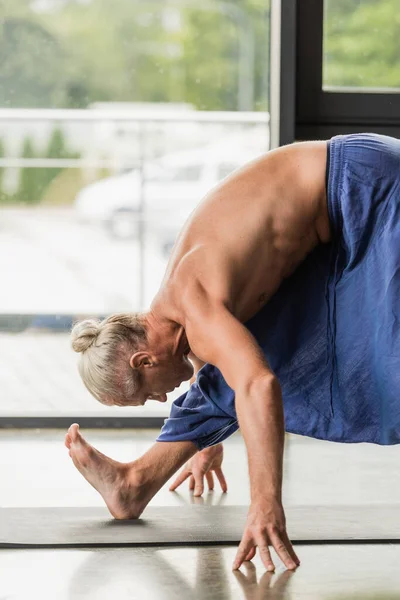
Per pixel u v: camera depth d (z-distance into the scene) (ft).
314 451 13.48
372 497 10.85
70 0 16.85
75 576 7.41
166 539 8.38
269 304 8.92
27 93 17.31
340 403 8.96
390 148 8.65
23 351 19.94
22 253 19.81
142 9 16.93
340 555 8.01
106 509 9.62
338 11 14.58
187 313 8.03
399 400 8.55
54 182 19.27
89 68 17.25
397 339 8.50
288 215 8.45
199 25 16.92
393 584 7.23
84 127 18.81
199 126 18.56
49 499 10.61
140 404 9.07
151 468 9.27
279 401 7.43
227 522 9.04
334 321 8.86
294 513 9.45
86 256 19.99
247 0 16.69
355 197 8.48
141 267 20.10
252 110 17.37
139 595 6.95
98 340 8.83
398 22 14.64
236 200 8.42
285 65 14.48
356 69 14.71
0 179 19.15
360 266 8.67
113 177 19.34
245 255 8.23
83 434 14.82
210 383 9.24
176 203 19.53
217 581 7.27
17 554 8.02
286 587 7.13
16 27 16.89
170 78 17.25
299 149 8.71
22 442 14.07
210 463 10.65
